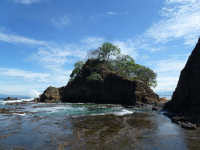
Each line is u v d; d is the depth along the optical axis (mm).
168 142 6547
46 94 39531
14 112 15711
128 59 50312
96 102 35688
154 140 6793
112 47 45688
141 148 5871
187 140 6805
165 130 8500
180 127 9227
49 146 6109
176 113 13805
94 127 9141
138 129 8695
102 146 6066
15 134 7734
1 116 13172
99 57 44594
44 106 23656
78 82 39031
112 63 46344
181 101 13805
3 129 8711
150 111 17406
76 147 5973
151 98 30531
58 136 7375
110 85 34750
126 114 14648
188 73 13516
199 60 12711
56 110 17812
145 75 47969
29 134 7730
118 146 6066
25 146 6129
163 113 15094
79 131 8242
